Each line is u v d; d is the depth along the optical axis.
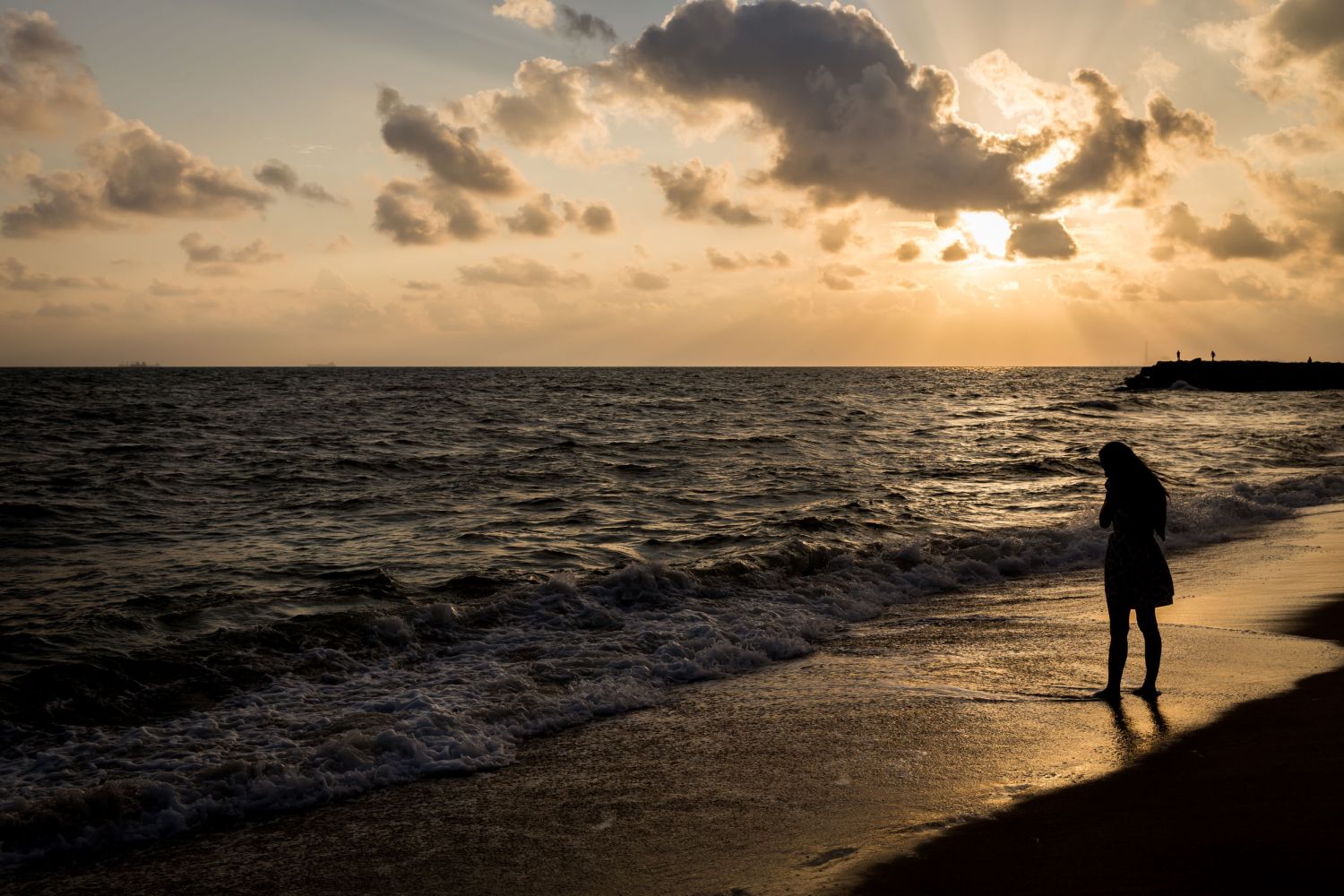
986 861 4.04
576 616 9.31
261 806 5.15
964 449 30.66
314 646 7.98
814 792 5.04
